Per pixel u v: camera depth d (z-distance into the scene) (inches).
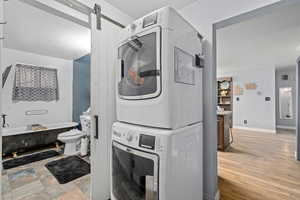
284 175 93.5
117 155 51.1
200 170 56.7
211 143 66.3
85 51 139.3
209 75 67.2
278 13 84.4
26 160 111.7
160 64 40.5
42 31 100.9
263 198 71.2
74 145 127.7
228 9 62.8
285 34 112.8
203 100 68.5
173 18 41.7
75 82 165.5
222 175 93.8
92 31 61.2
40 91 148.3
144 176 41.6
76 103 163.9
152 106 42.6
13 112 132.9
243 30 106.3
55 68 158.7
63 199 68.9
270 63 204.4
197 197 53.6
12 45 124.9
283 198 71.1
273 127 217.3
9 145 118.6
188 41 50.0
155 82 41.7
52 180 84.4
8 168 98.8
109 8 71.4
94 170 61.9
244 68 233.3
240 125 250.2
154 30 41.9
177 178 41.3
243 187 80.4
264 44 132.7
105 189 65.7
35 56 145.6
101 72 64.5
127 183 47.1
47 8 55.2
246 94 244.1
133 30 49.0
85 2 60.4
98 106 63.4
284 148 146.9
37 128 133.2
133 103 48.5
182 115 45.5
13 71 133.3
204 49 68.8
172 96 40.6
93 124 62.0
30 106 142.3
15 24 91.6
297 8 79.3
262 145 156.7
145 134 41.7
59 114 161.2
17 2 71.4
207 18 68.4
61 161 110.3
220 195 73.5
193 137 51.2
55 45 125.0
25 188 76.9
